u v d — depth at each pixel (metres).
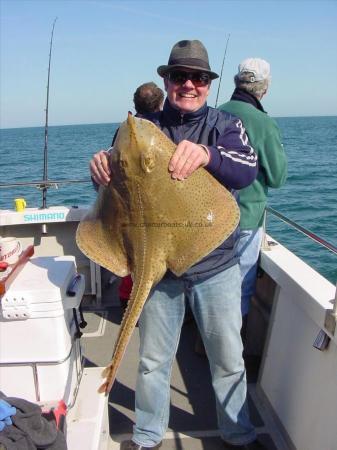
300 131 75.44
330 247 2.29
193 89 2.25
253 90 3.34
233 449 2.69
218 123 2.32
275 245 3.73
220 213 2.03
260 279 3.81
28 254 2.77
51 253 4.84
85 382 2.74
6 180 22.86
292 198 16.02
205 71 2.21
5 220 4.57
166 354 2.54
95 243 2.21
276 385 3.02
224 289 2.37
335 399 2.25
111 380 1.86
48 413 2.21
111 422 3.00
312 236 2.58
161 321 2.46
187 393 3.33
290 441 2.73
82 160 31.70
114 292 4.89
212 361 2.54
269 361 3.20
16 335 2.37
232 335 2.45
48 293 2.30
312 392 2.51
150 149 1.95
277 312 3.20
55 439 1.96
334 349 2.34
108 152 2.13
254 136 3.21
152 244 2.07
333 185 18.77
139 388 2.58
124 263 2.21
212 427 2.97
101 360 3.78
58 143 61.31
